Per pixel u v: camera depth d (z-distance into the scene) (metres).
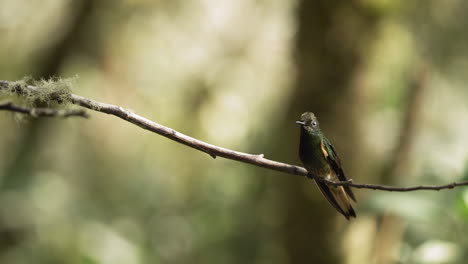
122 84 12.63
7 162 13.08
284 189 10.09
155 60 12.92
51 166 13.23
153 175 13.52
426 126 12.05
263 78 12.66
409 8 10.18
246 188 12.52
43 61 12.31
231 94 12.82
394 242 10.01
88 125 12.91
